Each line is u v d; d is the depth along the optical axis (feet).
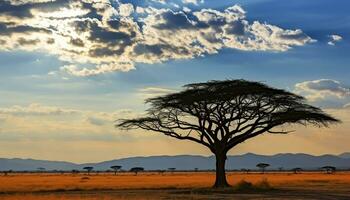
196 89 180.45
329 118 182.09
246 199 132.57
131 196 143.02
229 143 185.78
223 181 186.60
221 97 176.04
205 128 186.39
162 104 183.21
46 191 177.88
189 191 167.02
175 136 188.03
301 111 178.60
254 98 177.99
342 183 233.76
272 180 289.94
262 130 184.03
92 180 334.65
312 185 208.74
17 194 157.79
